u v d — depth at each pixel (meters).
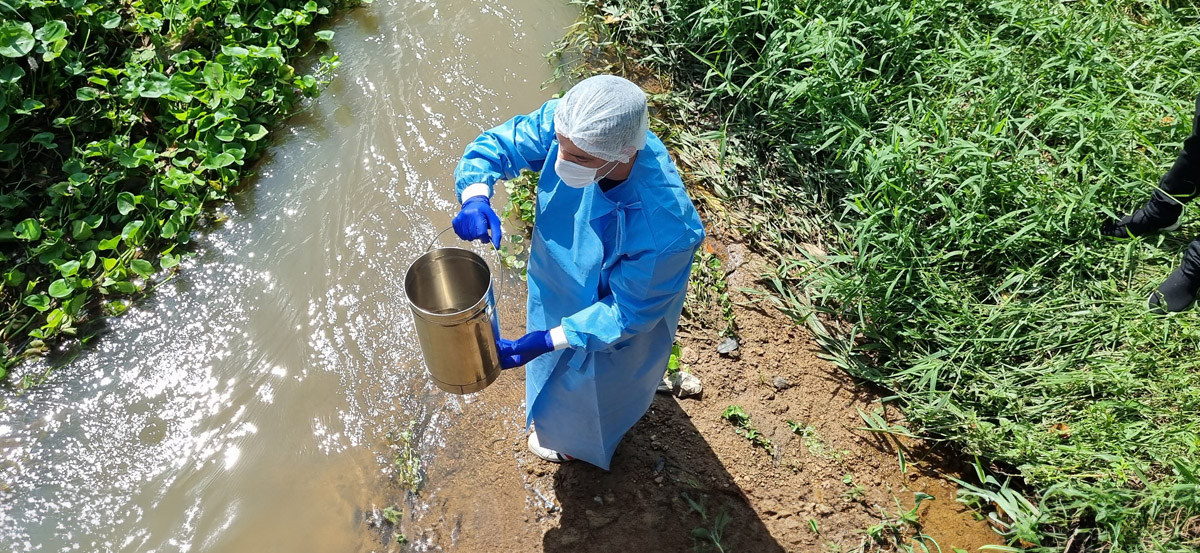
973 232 4.18
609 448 3.31
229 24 4.82
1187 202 4.12
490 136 2.73
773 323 4.12
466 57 5.20
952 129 4.63
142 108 4.46
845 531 3.49
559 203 2.56
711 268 4.24
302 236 4.30
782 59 4.77
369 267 4.21
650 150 2.41
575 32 5.45
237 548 3.35
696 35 5.11
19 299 3.87
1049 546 3.45
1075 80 4.87
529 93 5.09
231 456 3.58
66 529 3.35
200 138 4.39
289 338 3.94
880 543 3.47
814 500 3.55
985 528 3.56
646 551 3.35
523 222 4.48
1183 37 5.00
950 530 3.54
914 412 3.81
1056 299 4.00
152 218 4.11
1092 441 3.56
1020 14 5.16
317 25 5.26
